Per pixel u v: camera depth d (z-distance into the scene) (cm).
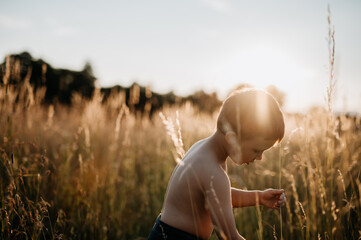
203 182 119
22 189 222
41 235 204
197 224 125
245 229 228
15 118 277
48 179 257
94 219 238
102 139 397
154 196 342
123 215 304
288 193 230
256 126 118
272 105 123
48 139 364
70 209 248
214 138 133
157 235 132
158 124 528
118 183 339
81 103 447
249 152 122
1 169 208
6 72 271
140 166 439
